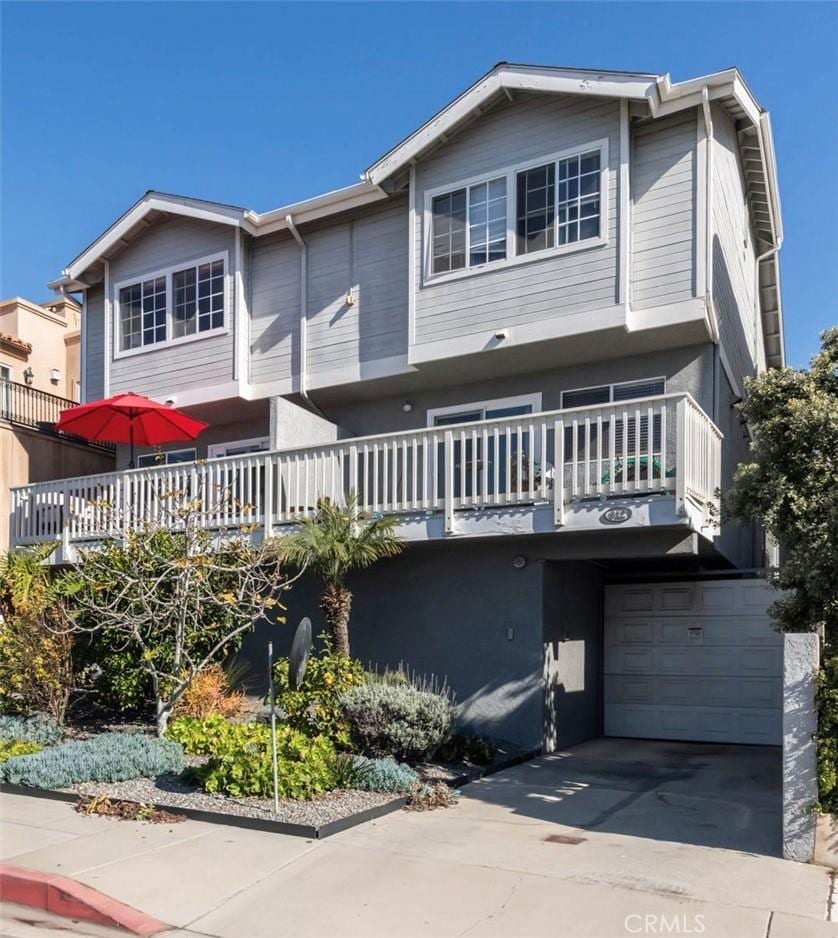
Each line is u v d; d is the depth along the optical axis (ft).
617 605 44.55
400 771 28.60
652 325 38.75
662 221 39.32
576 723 40.78
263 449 54.03
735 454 44.93
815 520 27.91
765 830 24.58
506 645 38.01
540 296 40.81
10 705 38.11
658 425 39.40
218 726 33.50
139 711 41.11
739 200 47.98
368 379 46.75
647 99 38.22
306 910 18.99
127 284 56.03
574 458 34.65
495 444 36.45
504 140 42.63
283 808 25.68
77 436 57.93
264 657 44.24
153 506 44.47
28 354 78.59
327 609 35.96
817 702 21.97
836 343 29.86
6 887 20.89
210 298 52.47
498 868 21.08
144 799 27.02
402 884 20.18
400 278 46.80
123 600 35.91
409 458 45.88
